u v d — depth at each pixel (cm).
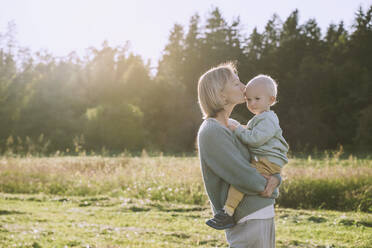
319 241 543
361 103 3906
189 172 1062
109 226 611
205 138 223
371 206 838
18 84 3800
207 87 234
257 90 238
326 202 911
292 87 4153
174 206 814
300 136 3819
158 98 4109
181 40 5009
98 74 4188
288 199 916
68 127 3569
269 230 223
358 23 4491
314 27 5091
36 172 1171
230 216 218
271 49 4838
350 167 1074
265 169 226
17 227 575
